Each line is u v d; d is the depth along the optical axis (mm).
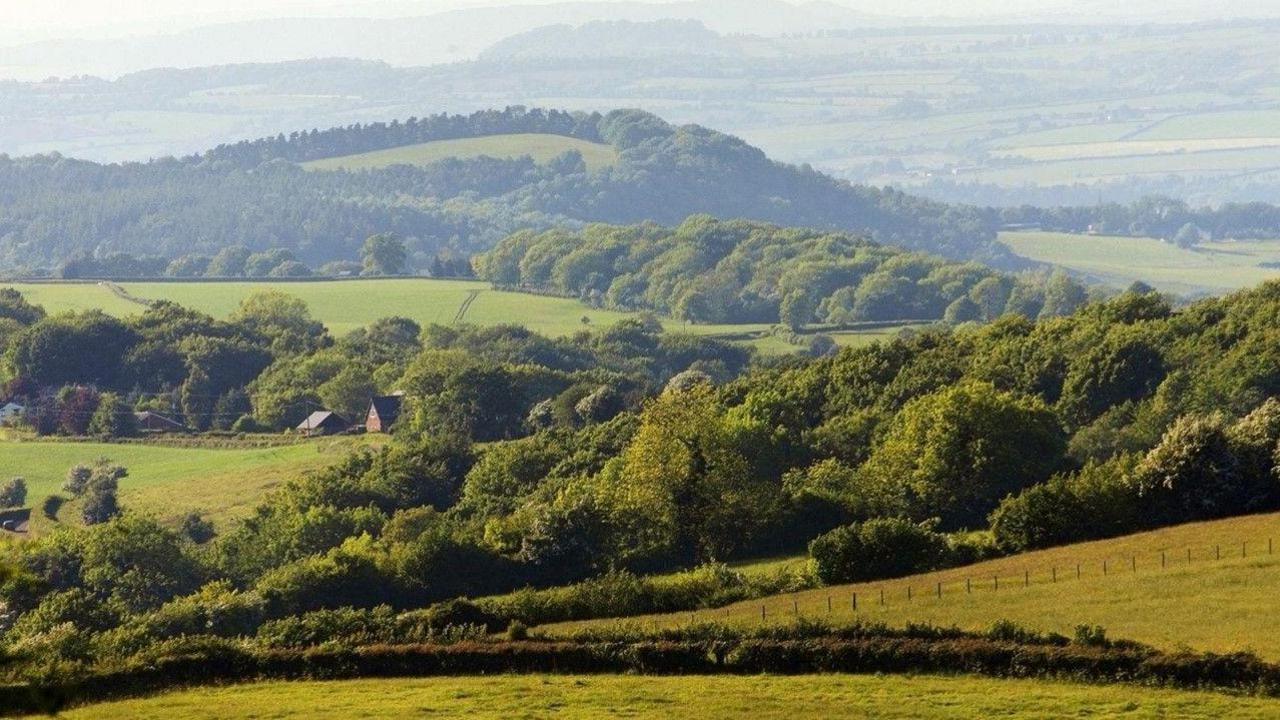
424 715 87125
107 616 137375
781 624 103000
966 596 113438
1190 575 112625
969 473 165125
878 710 86125
